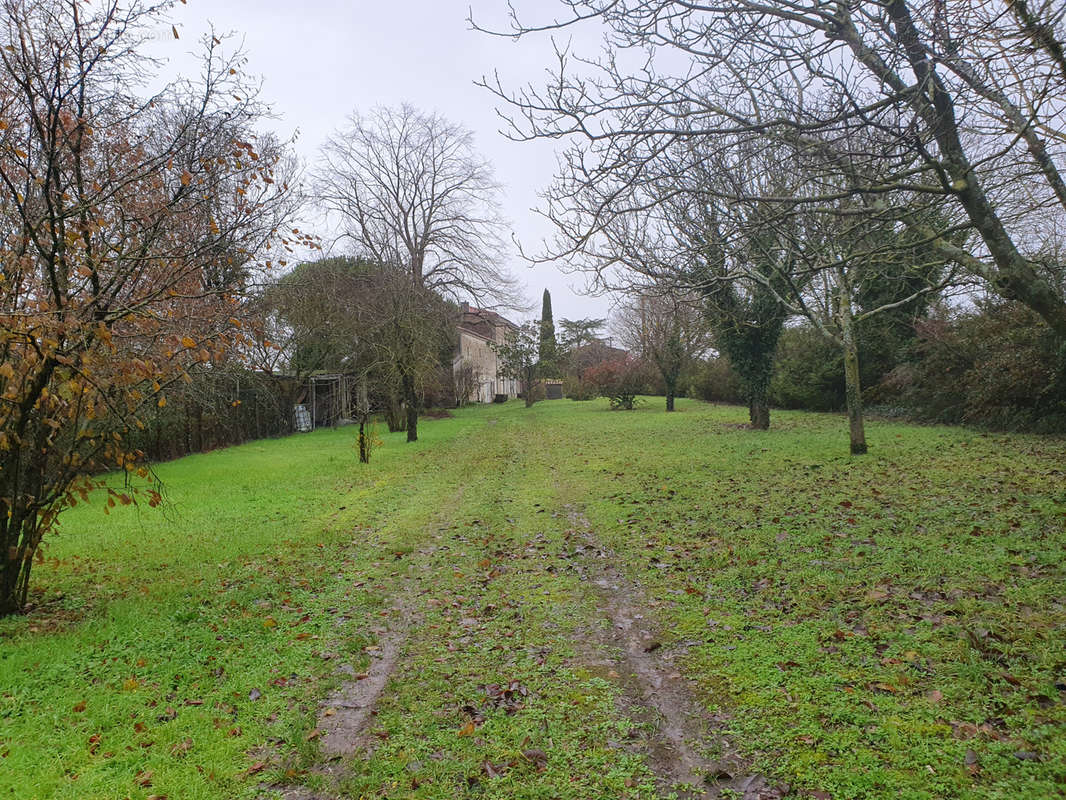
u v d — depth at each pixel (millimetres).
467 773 3197
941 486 8984
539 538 7805
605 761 3250
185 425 18766
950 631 4266
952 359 18078
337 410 31672
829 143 5230
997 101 5098
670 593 5613
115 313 5285
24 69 4934
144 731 3627
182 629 5191
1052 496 7754
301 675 4363
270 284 14461
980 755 2977
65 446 5945
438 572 6656
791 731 3350
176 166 6266
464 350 49375
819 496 8969
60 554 7598
